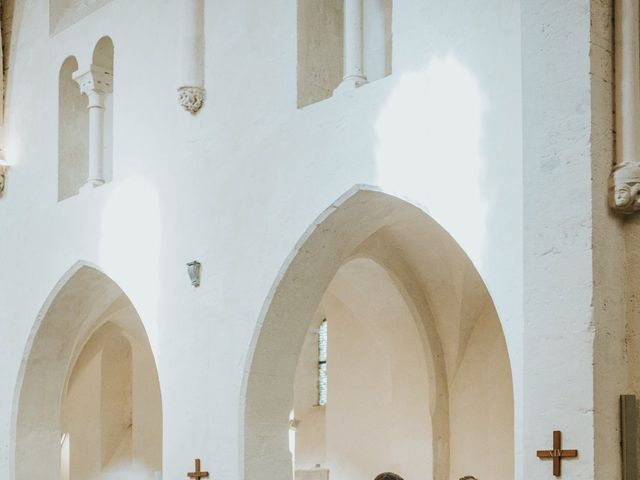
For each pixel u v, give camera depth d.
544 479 7.98
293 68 11.09
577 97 8.11
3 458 14.95
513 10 8.82
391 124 9.89
